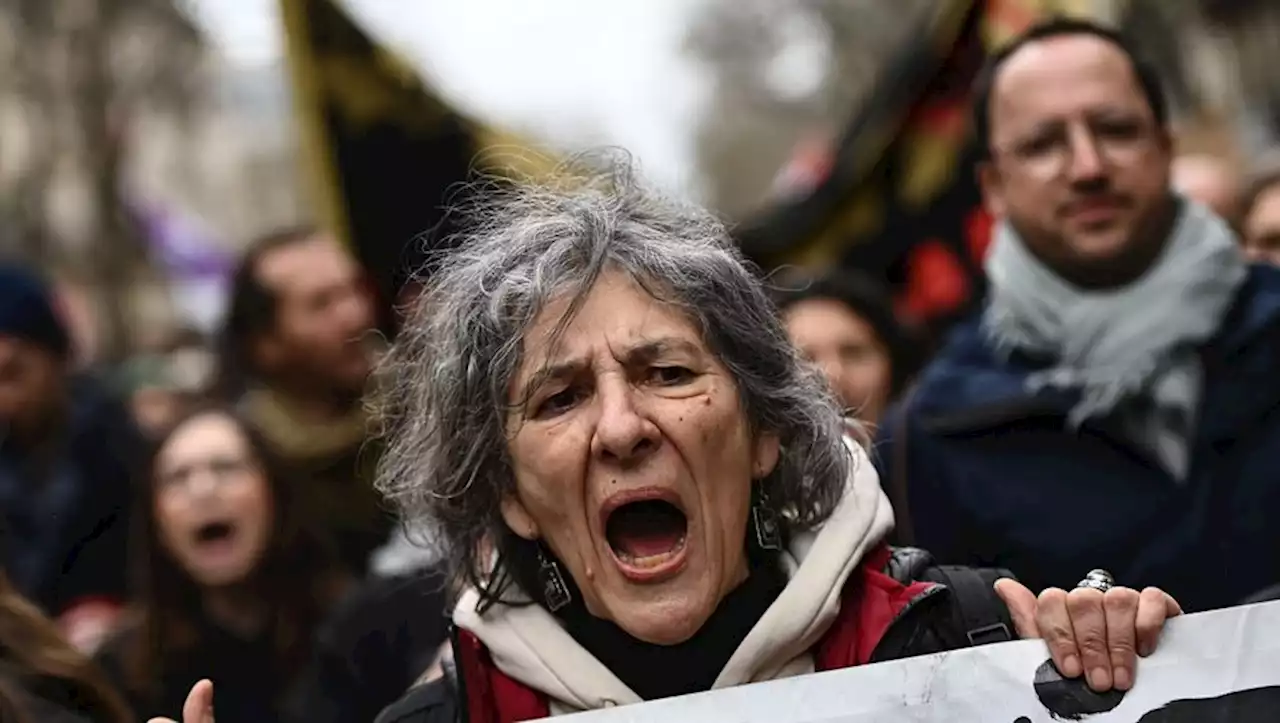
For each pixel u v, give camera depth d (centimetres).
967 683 210
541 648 226
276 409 453
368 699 332
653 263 224
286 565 394
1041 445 309
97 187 2006
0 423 458
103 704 275
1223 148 741
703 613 220
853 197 472
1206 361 306
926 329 460
